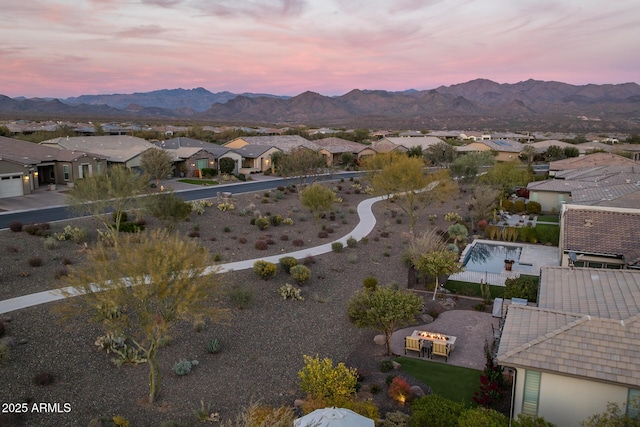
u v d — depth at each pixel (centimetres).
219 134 12650
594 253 2733
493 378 1808
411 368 2050
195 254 1855
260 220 4153
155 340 1780
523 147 10438
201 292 1733
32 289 2597
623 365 1387
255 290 2856
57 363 1975
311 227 4384
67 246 3278
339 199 5591
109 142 6588
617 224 2948
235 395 1856
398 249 3894
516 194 6194
